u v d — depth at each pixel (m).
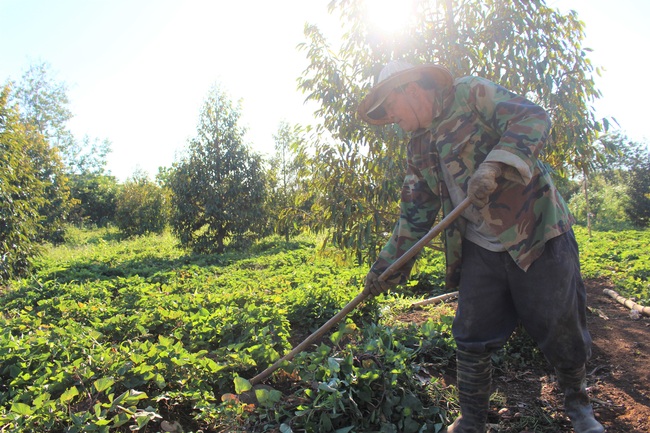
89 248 17.92
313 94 5.08
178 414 3.15
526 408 3.25
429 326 4.06
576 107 4.28
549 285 2.46
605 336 4.64
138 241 21.56
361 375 3.05
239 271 10.09
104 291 7.31
